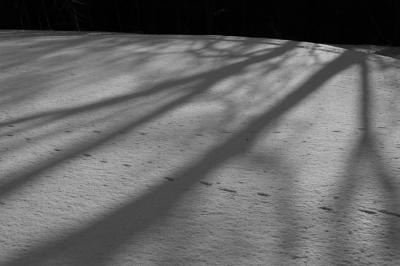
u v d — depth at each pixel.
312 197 6.47
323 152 7.67
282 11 49.19
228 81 11.77
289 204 6.34
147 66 13.79
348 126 8.68
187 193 6.61
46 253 5.53
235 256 5.47
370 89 10.92
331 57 15.02
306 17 48.25
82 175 7.08
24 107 9.87
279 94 10.62
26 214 6.19
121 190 6.70
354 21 45.56
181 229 5.89
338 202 6.36
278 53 15.97
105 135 8.43
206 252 5.53
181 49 17.11
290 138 8.20
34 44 18.88
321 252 5.51
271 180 6.89
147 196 6.55
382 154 7.57
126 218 6.10
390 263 5.35
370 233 5.79
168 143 8.09
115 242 5.69
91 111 9.60
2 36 23.12
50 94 10.75
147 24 55.53
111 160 7.52
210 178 6.96
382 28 43.91
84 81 11.87
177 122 8.98
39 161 7.50
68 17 55.78
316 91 10.80
